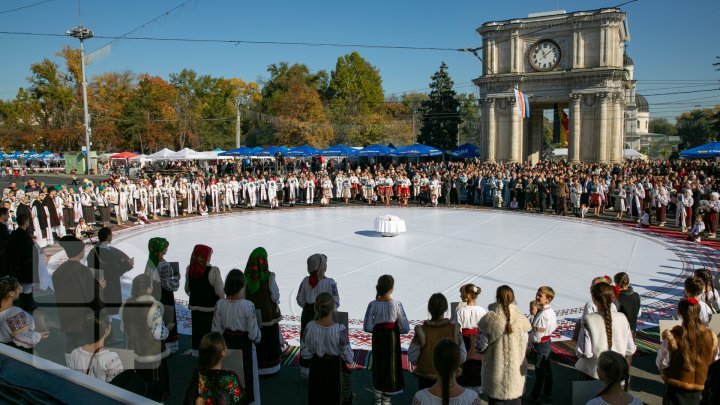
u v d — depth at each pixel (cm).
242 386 465
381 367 687
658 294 1316
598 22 4766
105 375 498
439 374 423
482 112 5312
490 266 1605
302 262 1673
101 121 7681
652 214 2648
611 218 2705
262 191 3281
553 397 751
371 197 3428
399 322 693
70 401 347
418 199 3672
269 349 812
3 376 389
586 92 4853
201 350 455
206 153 4525
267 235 2209
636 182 2664
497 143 5259
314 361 636
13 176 5769
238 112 5203
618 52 5062
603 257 1739
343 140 7488
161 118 7638
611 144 4906
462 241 2038
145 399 345
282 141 6894
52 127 8019
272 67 8981
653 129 17812
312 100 7094
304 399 741
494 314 600
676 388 594
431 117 7131
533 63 5066
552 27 4950
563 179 2894
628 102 11238
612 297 627
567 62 4950
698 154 3684
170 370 827
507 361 591
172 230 2377
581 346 625
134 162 6812
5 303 626
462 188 3472
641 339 991
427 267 1592
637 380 805
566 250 1855
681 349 590
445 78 7162
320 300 638
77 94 7931
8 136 8444
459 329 619
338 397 634
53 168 7412
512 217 2775
